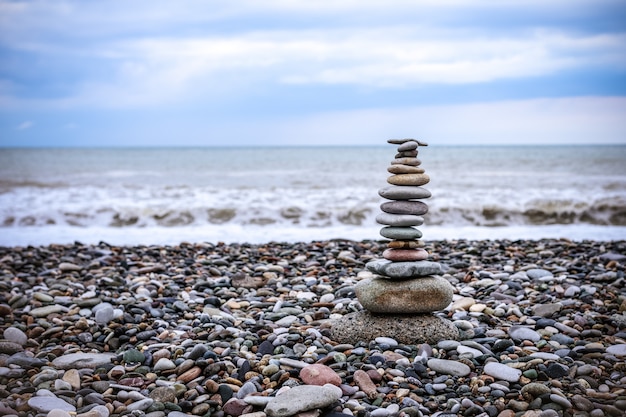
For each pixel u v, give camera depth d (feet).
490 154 34.86
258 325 4.23
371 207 10.03
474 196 12.23
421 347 3.66
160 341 4.05
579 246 7.07
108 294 5.17
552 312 4.46
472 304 4.70
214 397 3.22
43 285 5.54
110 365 3.68
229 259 6.51
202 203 10.94
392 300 3.87
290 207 10.05
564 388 3.21
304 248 7.13
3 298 5.05
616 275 5.33
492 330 4.11
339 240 7.79
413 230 3.96
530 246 7.14
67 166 26.35
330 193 13.03
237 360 3.59
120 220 9.87
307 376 3.29
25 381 3.47
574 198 11.07
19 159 33.35
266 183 16.25
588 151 37.27
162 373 3.56
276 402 2.98
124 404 3.20
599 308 4.52
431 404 3.11
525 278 5.45
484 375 3.37
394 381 3.32
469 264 6.13
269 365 3.47
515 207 10.18
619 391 3.14
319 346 3.83
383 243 7.52
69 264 6.11
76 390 3.36
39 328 4.27
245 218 10.03
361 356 3.61
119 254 6.95
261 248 7.25
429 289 3.88
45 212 9.84
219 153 40.52
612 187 14.53
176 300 4.95
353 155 36.09
